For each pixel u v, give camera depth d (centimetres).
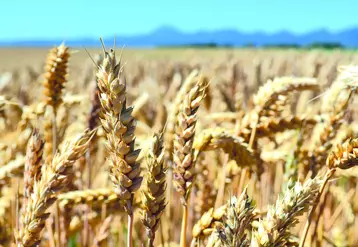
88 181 74
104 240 69
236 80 131
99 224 71
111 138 39
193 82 68
